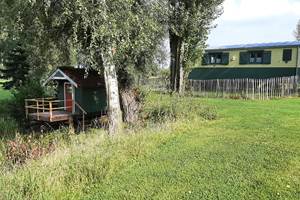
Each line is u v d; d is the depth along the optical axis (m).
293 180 7.36
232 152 9.57
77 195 6.88
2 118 18.62
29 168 7.84
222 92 27.00
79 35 12.91
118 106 13.73
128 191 7.05
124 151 9.36
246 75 30.94
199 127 13.35
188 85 28.16
